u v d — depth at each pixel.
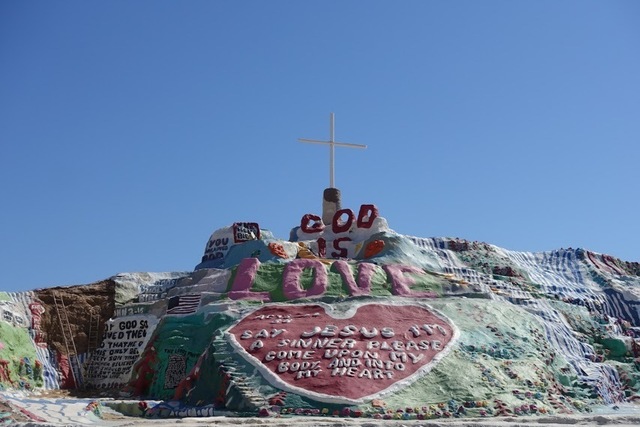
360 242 44.62
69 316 43.38
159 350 37.03
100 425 26.59
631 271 52.88
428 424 25.22
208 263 45.22
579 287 48.22
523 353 33.84
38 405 30.58
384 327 32.94
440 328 33.38
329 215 48.81
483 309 36.34
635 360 40.41
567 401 32.00
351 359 30.47
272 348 31.62
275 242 43.16
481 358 32.06
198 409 29.67
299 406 28.39
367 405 28.22
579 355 38.72
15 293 43.16
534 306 40.91
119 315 43.22
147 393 36.84
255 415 28.17
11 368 37.84
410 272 39.50
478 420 27.03
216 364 31.31
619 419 27.42
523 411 29.44
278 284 38.06
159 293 44.62
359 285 37.81
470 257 47.09
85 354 42.47
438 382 29.91
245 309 35.91
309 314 34.22
